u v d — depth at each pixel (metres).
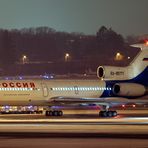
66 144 122.75
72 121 199.00
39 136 141.00
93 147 117.50
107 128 165.50
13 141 129.25
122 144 122.81
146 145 121.12
